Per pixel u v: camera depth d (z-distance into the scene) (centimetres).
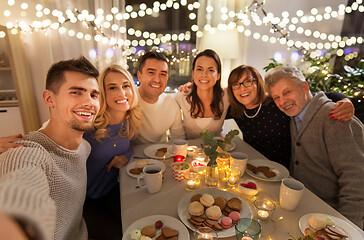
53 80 78
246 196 94
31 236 23
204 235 70
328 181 124
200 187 102
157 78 158
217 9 298
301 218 79
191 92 174
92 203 129
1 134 269
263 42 319
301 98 127
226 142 104
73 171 86
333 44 222
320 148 123
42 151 70
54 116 82
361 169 107
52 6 261
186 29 306
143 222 77
